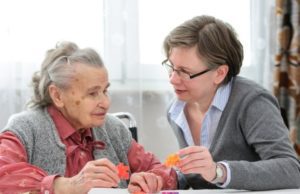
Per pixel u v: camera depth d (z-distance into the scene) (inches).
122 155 63.9
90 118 56.6
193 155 47.7
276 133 53.7
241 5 98.3
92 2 87.2
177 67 57.6
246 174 48.8
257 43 98.4
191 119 65.2
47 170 55.1
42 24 83.4
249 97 56.7
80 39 86.4
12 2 81.3
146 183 51.3
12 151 52.1
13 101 81.5
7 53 80.9
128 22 89.1
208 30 57.0
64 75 55.9
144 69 93.0
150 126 93.9
